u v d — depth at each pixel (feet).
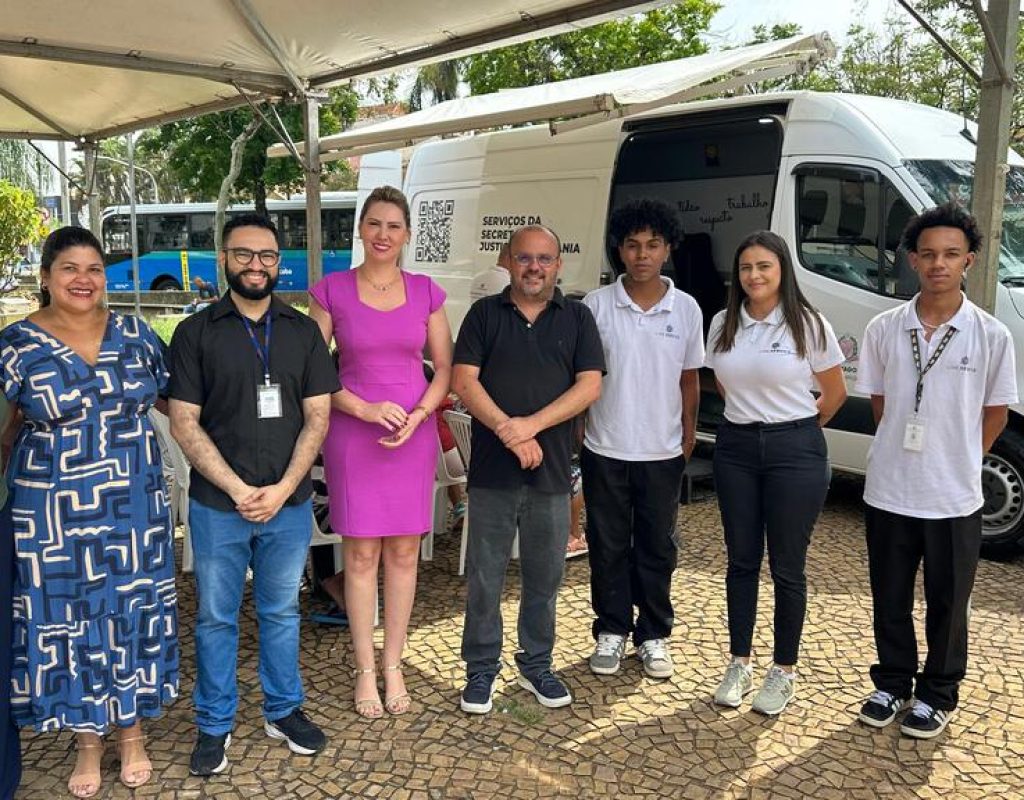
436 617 13.00
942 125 17.81
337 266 66.44
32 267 53.62
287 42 18.08
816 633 12.48
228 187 48.16
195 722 9.89
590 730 9.93
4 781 8.38
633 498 10.96
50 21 16.20
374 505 9.82
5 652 8.20
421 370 10.16
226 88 22.72
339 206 66.18
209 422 8.81
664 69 19.74
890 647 10.00
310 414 9.09
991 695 10.73
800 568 10.11
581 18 15.52
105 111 26.04
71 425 8.13
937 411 9.28
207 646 9.04
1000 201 12.88
